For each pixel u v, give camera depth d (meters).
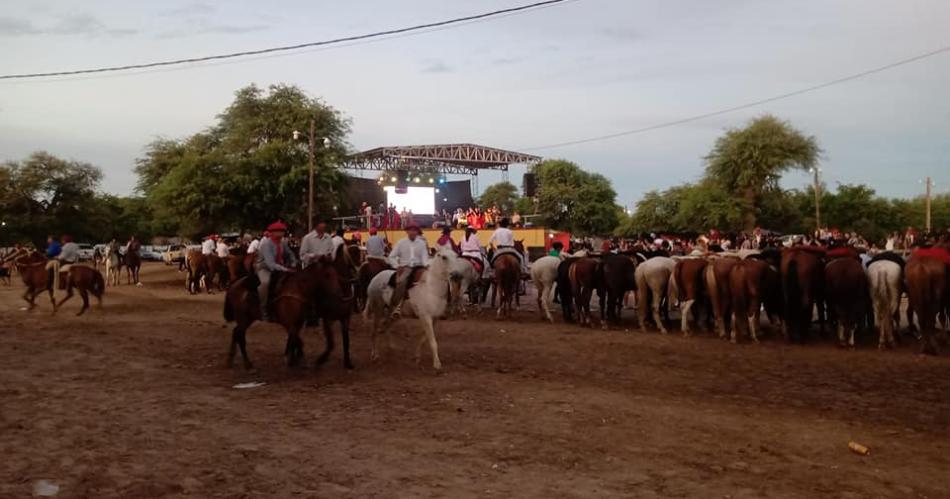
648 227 74.81
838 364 13.21
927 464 7.47
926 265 14.03
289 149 43.66
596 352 14.71
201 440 8.19
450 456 7.62
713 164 65.88
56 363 13.41
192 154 44.62
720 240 26.33
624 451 7.84
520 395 10.52
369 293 13.48
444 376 11.98
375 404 9.98
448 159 66.00
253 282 12.48
